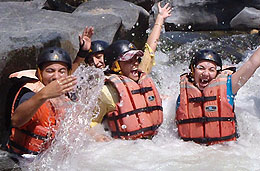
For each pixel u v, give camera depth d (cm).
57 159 555
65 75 583
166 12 820
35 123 566
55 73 574
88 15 975
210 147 619
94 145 610
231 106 629
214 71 643
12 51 627
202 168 530
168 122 693
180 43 1278
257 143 635
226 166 536
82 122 608
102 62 738
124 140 639
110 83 654
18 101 574
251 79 863
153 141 641
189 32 1445
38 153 571
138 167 534
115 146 609
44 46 671
